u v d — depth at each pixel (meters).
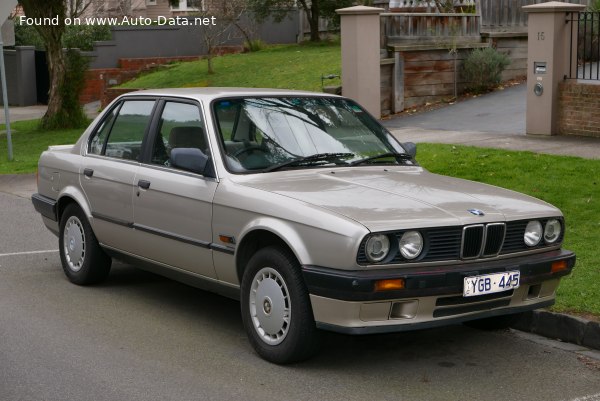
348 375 5.95
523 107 17.89
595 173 11.45
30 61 31.56
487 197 6.39
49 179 8.71
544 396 5.58
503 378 5.91
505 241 6.07
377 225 5.60
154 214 7.19
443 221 5.77
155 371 6.00
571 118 14.84
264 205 6.14
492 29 20.66
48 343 6.62
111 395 5.54
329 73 22.11
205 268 6.79
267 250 6.09
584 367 6.14
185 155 6.66
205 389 5.65
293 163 6.75
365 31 18.47
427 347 6.61
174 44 31.30
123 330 6.97
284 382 5.79
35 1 22.36
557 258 6.25
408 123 17.61
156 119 7.47
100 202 7.89
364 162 7.04
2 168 16.25
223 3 27.80
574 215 9.69
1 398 5.49
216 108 6.96
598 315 6.68
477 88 19.98
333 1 26.70
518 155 12.84
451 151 13.54
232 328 7.05
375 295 5.52
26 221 11.84
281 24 31.81
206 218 6.65
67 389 5.64
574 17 14.91
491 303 5.99
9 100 32.09
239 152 6.73
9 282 8.55
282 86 21.75
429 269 5.72
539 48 14.88
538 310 6.88
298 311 5.86
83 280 8.32
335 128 7.25
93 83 29.98
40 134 22.22
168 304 7.78
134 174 7.43
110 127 8.09
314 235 5.75
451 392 5.64
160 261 7.32
